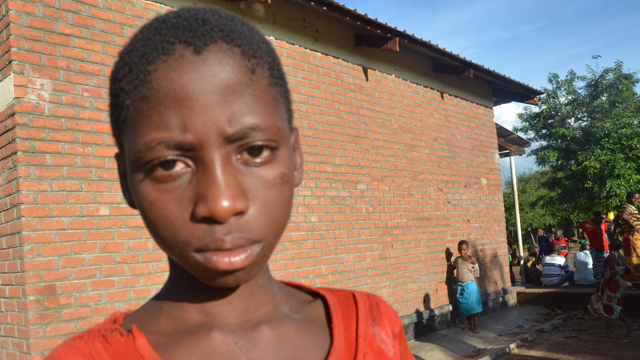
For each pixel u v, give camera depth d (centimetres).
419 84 671
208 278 53
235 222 51
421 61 681
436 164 687
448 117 723
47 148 324
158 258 371
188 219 51
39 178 319
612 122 1294
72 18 342
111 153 354
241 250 51
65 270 326
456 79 753
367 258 557
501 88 851
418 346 588
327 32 538
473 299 656
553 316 797
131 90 54
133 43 57
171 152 51
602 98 1307
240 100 52
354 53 571
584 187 1312
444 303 670
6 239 323
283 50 488
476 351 595
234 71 53
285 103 62
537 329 702
